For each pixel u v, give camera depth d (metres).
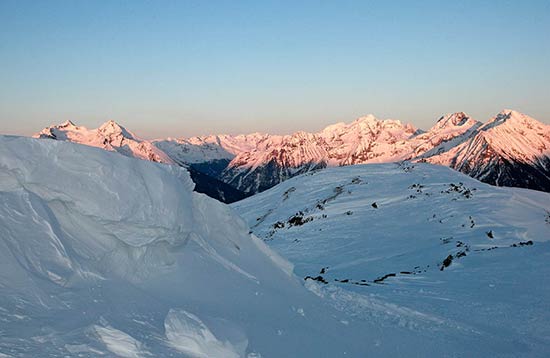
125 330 8.02
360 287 25.59
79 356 6.86
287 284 16.77
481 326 16.98
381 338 13.90
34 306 7.76
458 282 26.84
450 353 13.49
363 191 72.25
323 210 66.38
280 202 79.38
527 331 16.47
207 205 15.96
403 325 15.99
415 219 56.56
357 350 12.17
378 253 45.97
